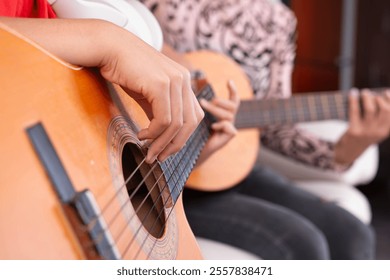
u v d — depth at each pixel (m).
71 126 0.63
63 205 0.54
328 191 2.12
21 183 0.53
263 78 2.12
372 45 3.57
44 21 0.70
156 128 0.73
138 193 0.83
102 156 0.66
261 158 2.27
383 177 3.63
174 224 0.83
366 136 1.93
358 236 1.82
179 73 0.73
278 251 1.55
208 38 1.97
